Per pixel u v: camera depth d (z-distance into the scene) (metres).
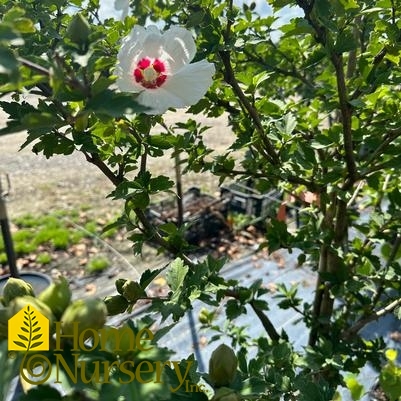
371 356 2.27
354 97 1.70
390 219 2.14
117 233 6.22
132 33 1.06
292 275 5.18
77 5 1.75
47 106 1.11
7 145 8.75
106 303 1.34
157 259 5.69
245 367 1.59
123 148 1.58
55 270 5.52
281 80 2.68
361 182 2.46
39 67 0.78
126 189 1.38
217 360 1.00
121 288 1.40
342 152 1.94
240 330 2.74
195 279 1.45
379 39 1.85
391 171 2.21
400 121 1.67
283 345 1.98
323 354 2.08
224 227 6.12
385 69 1.72
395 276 2.11
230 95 1.88
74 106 1.30
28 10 1.27
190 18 1.46
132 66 1.05
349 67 2.02
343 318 2.45
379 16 1.91
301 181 1.93
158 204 6.13
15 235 5.99
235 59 2.08
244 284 5.11
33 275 4.75
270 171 1.96
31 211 6.64
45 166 8.04
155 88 1.07
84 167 8.15
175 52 1.07
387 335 4.05
